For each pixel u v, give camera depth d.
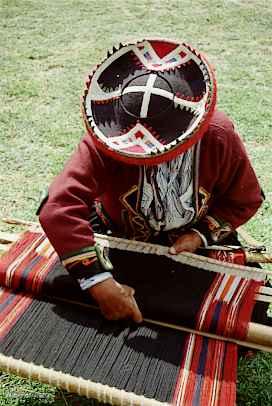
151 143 1.46
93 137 1.48
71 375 1.47
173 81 1.48
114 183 1.64
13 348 1.53
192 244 1.77
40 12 5.51
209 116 1.44
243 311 1.60
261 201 1.80
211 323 1.57
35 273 1.69
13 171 3.02
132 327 1.60
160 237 1.83
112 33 5.05
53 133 3.38
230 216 1.78
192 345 1.56
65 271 1.70
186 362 1.51
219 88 4.01
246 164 1.68
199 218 1.79
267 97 3.90
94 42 4.83
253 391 1.89
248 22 5.39
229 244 1.92
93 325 1.60
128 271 1.71
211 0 5.96
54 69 4.28
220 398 1.42
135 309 1.59
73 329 1.59
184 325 1.59
